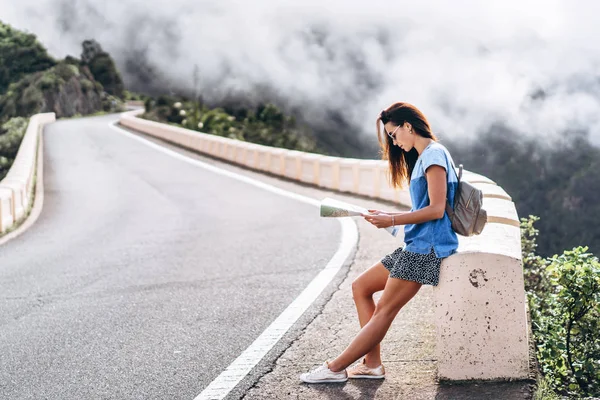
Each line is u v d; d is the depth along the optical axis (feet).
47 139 148.56
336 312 20.53
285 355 16.93
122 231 42.63
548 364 17.78
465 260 13.66
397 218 12.91
